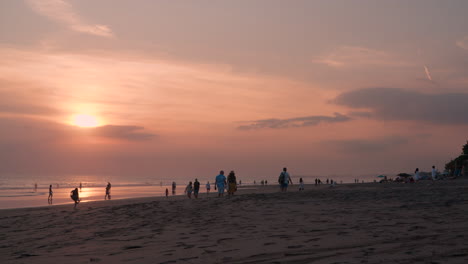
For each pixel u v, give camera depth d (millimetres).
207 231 8516
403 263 4438
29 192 80750
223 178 27516
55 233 10016
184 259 5594
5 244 8562
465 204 10812
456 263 4281
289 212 11406
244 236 7430
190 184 35094
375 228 7359
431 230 6719
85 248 7188
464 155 52031
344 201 14469
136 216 13203
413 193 16828
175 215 12727
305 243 6223
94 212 15977
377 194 17328
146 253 6270
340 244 5938
